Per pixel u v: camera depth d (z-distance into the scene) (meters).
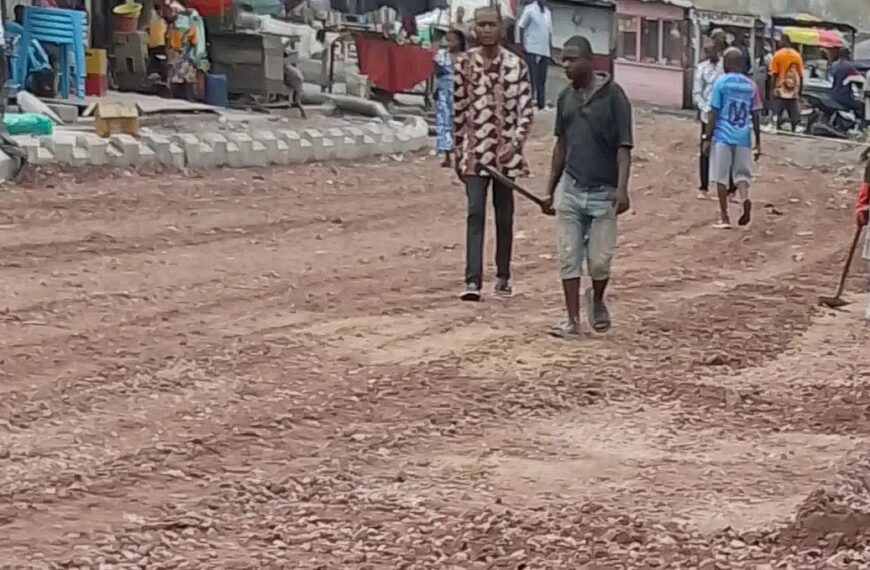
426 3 40.19
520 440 10.16
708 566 7.54
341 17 37.38
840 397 11.74
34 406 10.46
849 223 24.23
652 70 49.06
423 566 7.49
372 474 9.17
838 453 10.01
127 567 7.38
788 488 9.12
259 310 14.35
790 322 15.04
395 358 12.53
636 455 9.89
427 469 9.33
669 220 23.47
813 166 33.88
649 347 13.44
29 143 22.12
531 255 19.08
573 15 43.72
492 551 7.70
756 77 43.09
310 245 18.73
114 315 13.71
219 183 23.33
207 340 12.87
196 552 7.64
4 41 23.09
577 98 13.68
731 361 12.99
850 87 42.88
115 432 9.91
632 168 30.72
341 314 14.37
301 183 24.50
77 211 19.55
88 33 30.33
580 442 10.19
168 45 30.67
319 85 35.00
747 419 11.00
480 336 13.62
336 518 8.24
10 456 9.27
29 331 12.86
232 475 9.02
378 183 25.53
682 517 8.45
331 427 10.23
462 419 10.61
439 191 25.08
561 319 14.59
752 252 20.52
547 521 8.23
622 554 7.71
